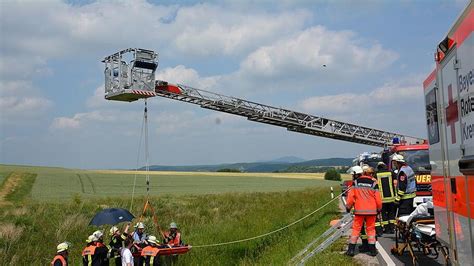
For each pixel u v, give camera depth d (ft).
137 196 121.80
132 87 58.59
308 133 82.33
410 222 31.22
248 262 41.50
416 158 51.75
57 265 30.48
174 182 212.23
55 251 45.42
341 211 76.43
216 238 47.09
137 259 35.76
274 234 51.39
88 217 64.75
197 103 69.82
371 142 84.74
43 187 156.56
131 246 34.81
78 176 209.97
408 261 32.45
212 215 71.00
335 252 36.91
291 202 89.92
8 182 164.55
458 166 18.69
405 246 33.53
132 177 225.56
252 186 197.67
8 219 62.03
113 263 41.29
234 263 41.98
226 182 224.12
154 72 60.70
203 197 116.06
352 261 33.14
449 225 21.01
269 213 65.16
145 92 58.59
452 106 19.54
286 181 245.65
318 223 63.05
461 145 18.20
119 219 36.29
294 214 66.33
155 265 34.53
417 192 50.67
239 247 44.80
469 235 17.58
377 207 34.91
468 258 17.89
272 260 39.81
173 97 67.46
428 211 30.32
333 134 81.66
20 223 57.67
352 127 82.89
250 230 50.60
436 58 22.43
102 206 81.25
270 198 108.78
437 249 33.04
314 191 137.90
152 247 34.94
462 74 17.67
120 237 36.09
